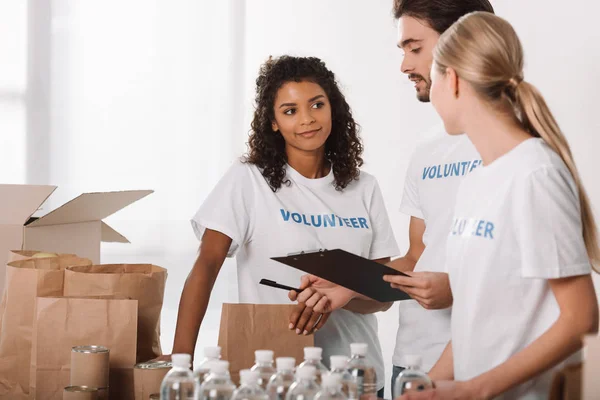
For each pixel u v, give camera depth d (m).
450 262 1.59
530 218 1.42
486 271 1.48
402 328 2.21
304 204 2.21
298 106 2.15
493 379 1.39
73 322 1.82
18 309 1.94
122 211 6.65
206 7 6.64
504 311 1.49
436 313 2.11
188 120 6.67
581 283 1.42
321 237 2.18
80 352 1.72
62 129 6.59
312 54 6.62
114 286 1.92
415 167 2.19
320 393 1.29
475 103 1.52
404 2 2.05
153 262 6.63
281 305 1.85
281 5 6.62
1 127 6.54
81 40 6.57
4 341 1.94
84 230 2.67
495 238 1.47
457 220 1.59
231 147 6.68
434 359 2.11
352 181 2.30
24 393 1.92
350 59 6.59
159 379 1.74
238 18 6.65
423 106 6.51
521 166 1.45
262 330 1.84
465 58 1.50
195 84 6.66
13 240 2.49
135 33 6.61
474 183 1.56
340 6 6.58
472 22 1.52
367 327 2.27
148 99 6.64
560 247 1.41
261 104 2.21
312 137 2.16
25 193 2.55
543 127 1.47
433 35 2.01
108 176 6.64
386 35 6.55
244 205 2.18
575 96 6.07
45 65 6.55
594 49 6.02
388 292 1.88
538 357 1.39
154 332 1.99
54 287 1.94
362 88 6.59
